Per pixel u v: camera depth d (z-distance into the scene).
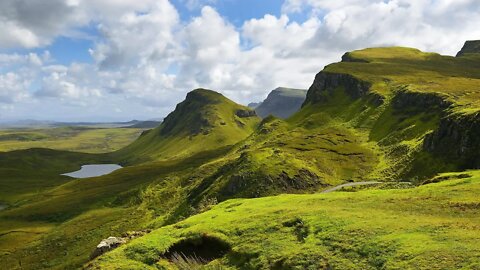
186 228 48.97
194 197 179.25
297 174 157.38
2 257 149.50
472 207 40.38
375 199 49.72
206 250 43.72
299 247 36.34
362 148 196.50
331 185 154.62
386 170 161.88
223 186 163.12
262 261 36.31
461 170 132.38
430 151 152.88
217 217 50.91
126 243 48.00
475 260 26.25
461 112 148.62
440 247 29.22
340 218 40.25
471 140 136.12
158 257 42.34
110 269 39.53
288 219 43.16
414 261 28.36
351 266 30.97
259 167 163.62
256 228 43.16
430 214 40.00
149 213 184.75
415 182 122.00
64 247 152.50
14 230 180.75
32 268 136.38
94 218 187.38
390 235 33.66
